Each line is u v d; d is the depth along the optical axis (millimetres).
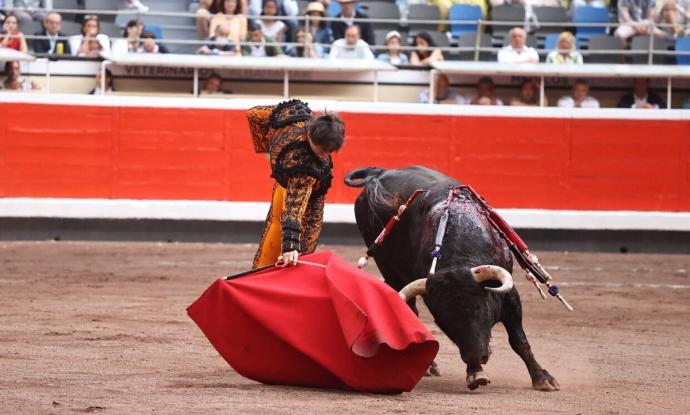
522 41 25500
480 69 24656
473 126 25328
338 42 25344
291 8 25859
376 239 9789
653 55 26078
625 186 25594
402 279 10312
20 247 23141
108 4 25906
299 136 8555
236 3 25562
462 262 8672
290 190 8570
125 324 12922
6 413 7105
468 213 9141
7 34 24453
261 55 25266
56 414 7113
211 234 25250
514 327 9078
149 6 26781
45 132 24797
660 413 8062
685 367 10805
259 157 25234
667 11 26672
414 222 9594
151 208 25047
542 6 27172
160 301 15406
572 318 14891
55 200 24797
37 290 16297
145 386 8422
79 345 11023
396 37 25594
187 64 24422
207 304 8508
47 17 25141
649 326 14211
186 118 25062
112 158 24953
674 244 25719
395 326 8016
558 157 25500
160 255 22203
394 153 25188
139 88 25281
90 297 15641
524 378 9859
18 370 9148
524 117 25406
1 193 24703
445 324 8211
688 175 25594
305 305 8266
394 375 8195
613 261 23328
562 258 23797
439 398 8266
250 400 7785
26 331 12000
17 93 24672
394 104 25172
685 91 26047
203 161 25109
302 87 25359
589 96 25953
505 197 25469
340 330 8164
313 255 8633
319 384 8453
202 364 9930
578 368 10602
